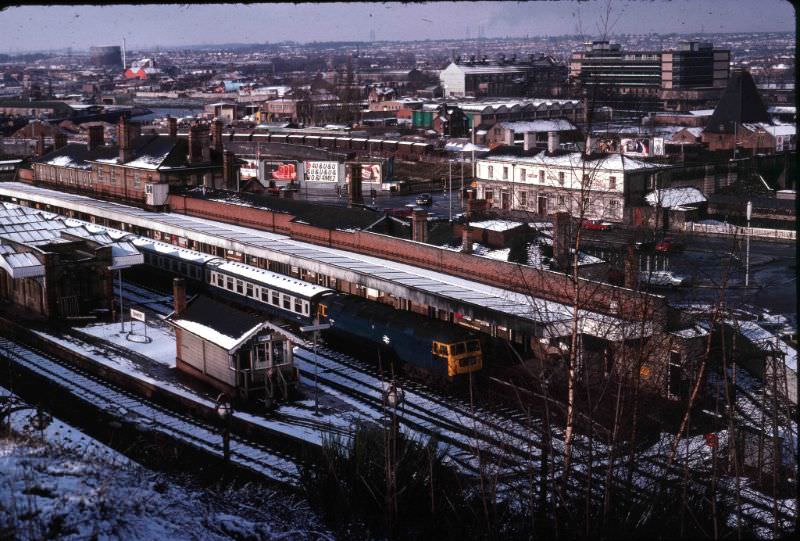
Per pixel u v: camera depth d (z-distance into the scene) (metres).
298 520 27.56
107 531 21.72
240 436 41.94
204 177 95.31
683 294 48.31
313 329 47.38
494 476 27.97
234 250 71.31
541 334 44.03
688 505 23.84
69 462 27.03
